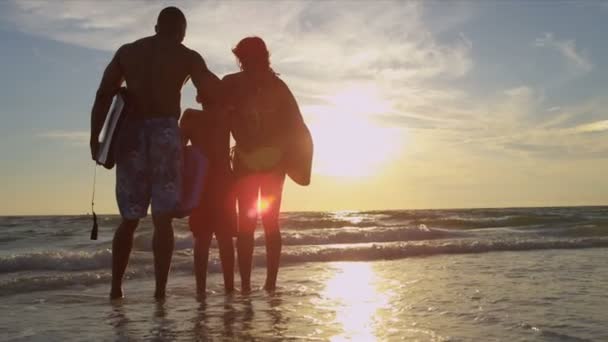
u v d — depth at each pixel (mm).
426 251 8117
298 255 7250
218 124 4445
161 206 3979
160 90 4004
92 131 4012
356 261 7180
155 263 4172
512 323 3219
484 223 19453
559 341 2818
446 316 3424
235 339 2830
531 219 19906
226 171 4488
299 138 4645
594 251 8273
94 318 3420
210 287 4789
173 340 2820
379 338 2854
